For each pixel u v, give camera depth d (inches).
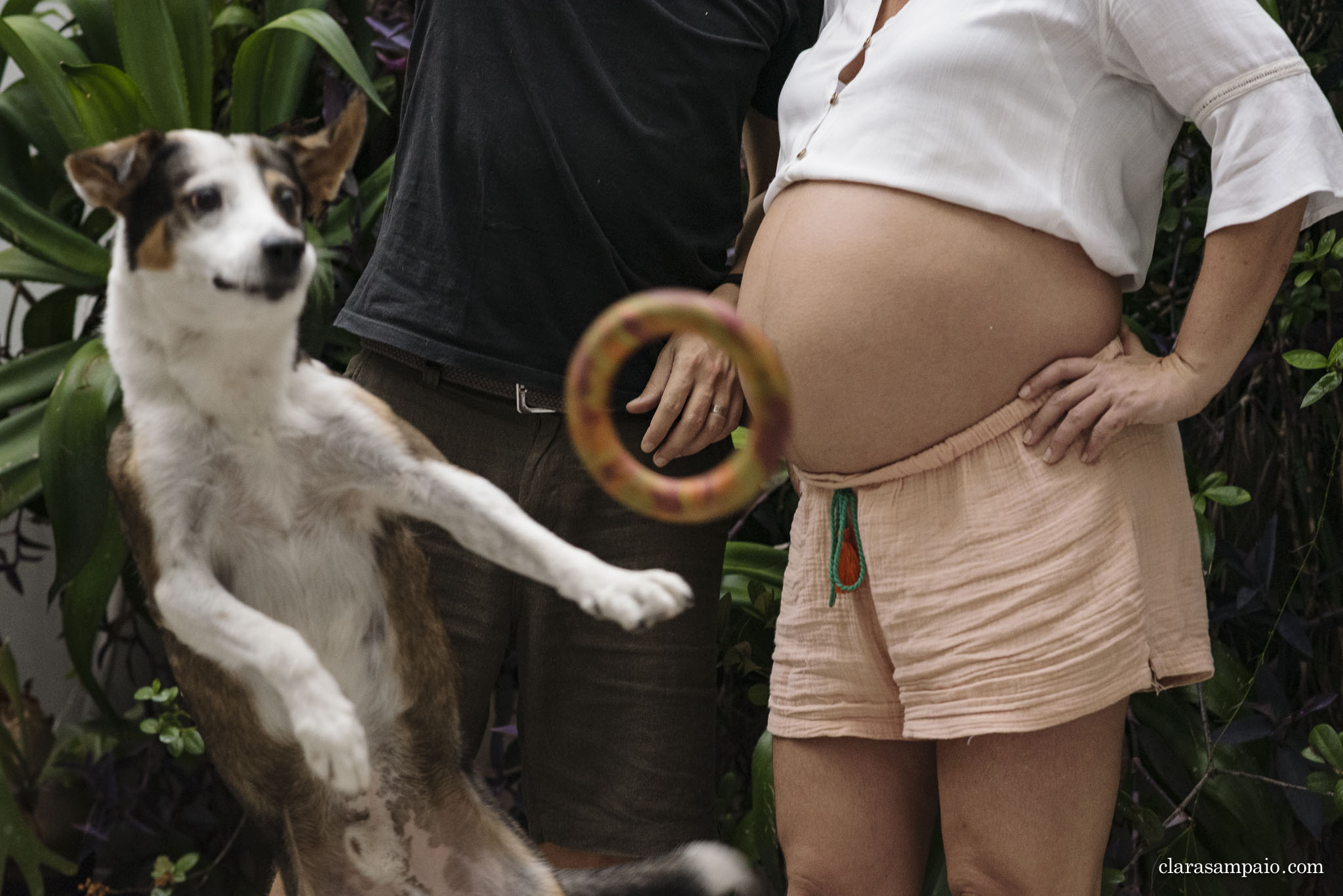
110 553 95.1
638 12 68.6
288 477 51.0
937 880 82.0
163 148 49.6
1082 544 58.6
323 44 92.8
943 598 60.4
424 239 69.7
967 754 60.4
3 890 107.1
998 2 59.0
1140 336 87.1
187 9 101.8
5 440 99.4
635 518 70.3
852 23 67.3
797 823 66.9
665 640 70.6
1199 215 90.4
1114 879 82.8
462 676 62.9
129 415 50.8
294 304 48.1
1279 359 94.3
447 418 70.2
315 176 55.0
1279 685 86.6
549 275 69.4
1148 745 87.4
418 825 55.6
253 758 54.4
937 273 59.2
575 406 39.0
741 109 72.3
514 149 68.3
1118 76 59.8
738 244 81.8
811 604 66.7
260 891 104.6
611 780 70.6
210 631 46.4
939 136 59.5
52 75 100.4
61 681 123.3
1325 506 92.0
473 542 49.2
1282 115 55.8
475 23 69.4
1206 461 97.6
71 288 112.7
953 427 60.6
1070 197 58.6
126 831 105.0
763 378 37.6
